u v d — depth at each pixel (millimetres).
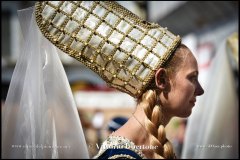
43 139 2148
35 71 2154
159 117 1920
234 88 3680
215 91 3650
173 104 1970
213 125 3531
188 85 1971
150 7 5102
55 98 2170
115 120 4094
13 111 2186
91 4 2004
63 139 2162
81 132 2189
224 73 3691
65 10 1995
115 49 1959
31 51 2148
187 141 3537
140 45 1962
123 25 1983
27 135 2164
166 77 1956
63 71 2188
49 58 2170
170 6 5355
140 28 1989
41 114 2154
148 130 1908
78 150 2170
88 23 1979
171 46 1962
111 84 1989
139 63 1948
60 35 1981
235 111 3621
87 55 1972
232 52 3750
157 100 1951
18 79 2201
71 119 2172
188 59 1982
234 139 3529
